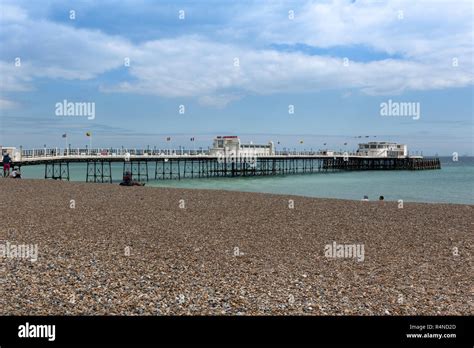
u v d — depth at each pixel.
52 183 34.56
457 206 23.47
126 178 35.81
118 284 8.68
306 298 8.12
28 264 10.05
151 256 11.16
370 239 14.23
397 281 9.39
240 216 18.81
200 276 9.38
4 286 8.41
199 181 67.06
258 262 10.84
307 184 59.53
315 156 95.62
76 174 87.25
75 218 17.23
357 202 25.08
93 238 13.31
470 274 10.12
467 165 168.62
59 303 7.64
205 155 75.00
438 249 12.89
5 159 40.78
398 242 13.84
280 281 9.15
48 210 19.31
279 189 50.25
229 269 10.05
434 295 8.48
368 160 115.00
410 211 21.23
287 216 19.05
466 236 15.02
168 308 7.52
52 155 54.69
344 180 70.00
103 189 30.66
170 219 17.59
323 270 10.20
